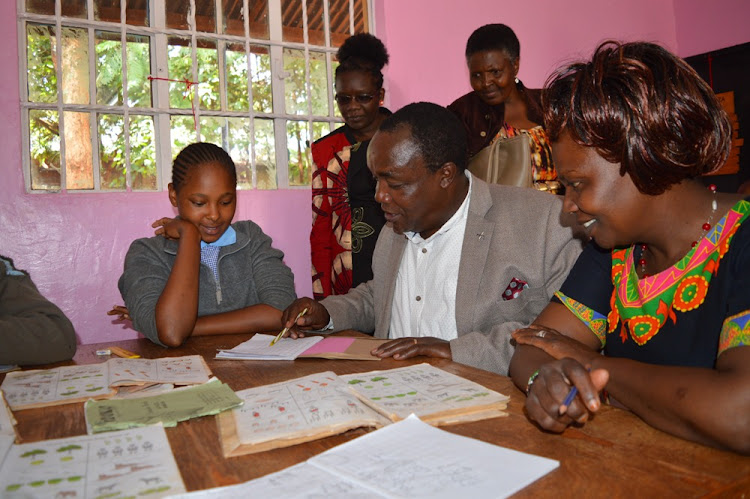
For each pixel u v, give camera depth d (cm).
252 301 204
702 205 92
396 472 68
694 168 85
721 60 432
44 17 294
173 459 76
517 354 107
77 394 109
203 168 186
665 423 80
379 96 267
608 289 116
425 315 166
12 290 161
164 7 322
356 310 180
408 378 110
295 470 71
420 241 170
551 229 152
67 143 300
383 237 185
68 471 73
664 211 91
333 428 83
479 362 131
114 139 312
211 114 331
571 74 91
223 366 135
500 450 74
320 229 275
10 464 75
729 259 88
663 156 82
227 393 103
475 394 98
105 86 311
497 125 264
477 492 63
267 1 347
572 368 79
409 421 85
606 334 116
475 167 247
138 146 317
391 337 179
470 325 153
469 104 272
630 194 88
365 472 69
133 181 316
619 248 110
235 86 340
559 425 80
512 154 240
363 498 62
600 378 77
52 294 288
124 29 310
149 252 190
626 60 84
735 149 425
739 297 81
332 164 273
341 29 368
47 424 94
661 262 98
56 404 104
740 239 87
